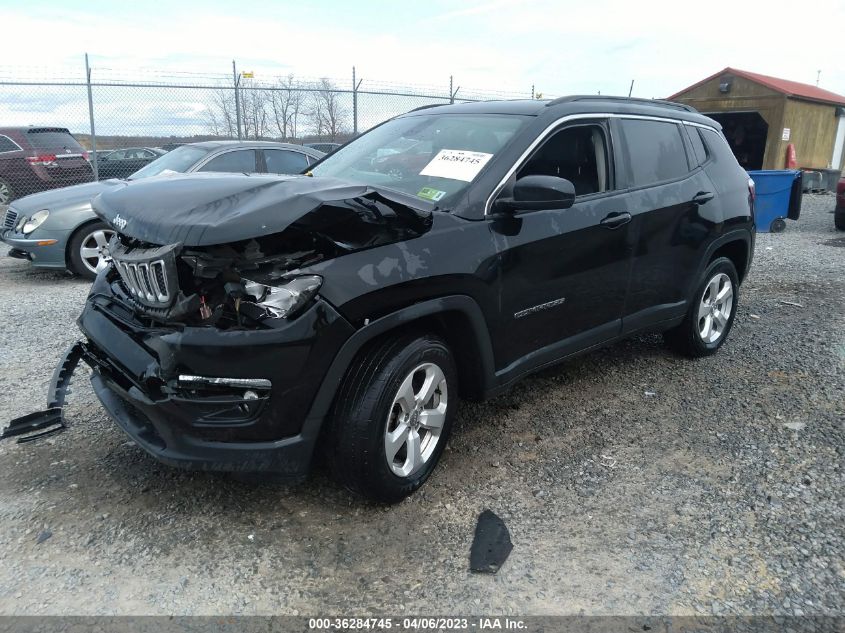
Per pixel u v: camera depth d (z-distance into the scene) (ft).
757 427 12.45
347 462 9.02
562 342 12.06
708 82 61.05
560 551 8.82
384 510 9.67
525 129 11.32
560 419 12.75
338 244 8.58
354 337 8.61
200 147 25.89
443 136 12.12
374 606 7.80
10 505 9.57
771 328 18.71
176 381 8.21
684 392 14.11
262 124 44.32
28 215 23.84
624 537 9.11
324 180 9.45
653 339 17.75
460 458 11.21
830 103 61.41
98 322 9.79
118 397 9.91
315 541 8.95
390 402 9.07
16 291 23.03
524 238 10.69
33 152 40.22
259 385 8.15
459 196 10.41
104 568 8.35
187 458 8.41
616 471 10.85
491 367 10.69
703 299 15.64
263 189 8.64
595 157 12.50
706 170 15.25
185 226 8.06
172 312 8.27
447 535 9.12
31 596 7.84
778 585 8.17
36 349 16.24
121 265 9.06
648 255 13.37
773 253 30.86
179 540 8.91
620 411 13.15
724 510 9.75
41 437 11.10
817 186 59.62
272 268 8.25
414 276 9.07
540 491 10.23
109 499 9.78
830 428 12.35
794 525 9.36
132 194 9.54
